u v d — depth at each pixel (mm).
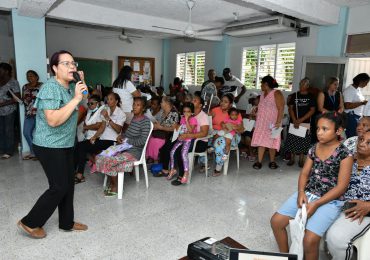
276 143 3898
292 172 3930
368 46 4500
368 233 1588
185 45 8383
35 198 2869
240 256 1245
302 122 4043
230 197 3021
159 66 9281
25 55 4301
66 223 2234
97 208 2689
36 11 3848
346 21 4738
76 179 3301
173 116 3742
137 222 2451
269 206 2828
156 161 3881
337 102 4043
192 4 4551
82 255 1987
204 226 2414
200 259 1389
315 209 1671
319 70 4926
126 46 8547
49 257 1957
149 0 4727
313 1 4215
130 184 3324
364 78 4066
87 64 7992
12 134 4273
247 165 4219
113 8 5336
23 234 2221
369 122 1806
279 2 3672
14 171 3670
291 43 5680
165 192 3113
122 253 2020
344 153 1651
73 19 5012
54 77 1980
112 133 3404
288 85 5836
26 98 4105
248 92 6598
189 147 3346
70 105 1866
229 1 4609
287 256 1221
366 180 1734
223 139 3635
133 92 3922
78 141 3352
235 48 6871
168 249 2078
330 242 1666
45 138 1944
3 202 2768
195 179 3555
